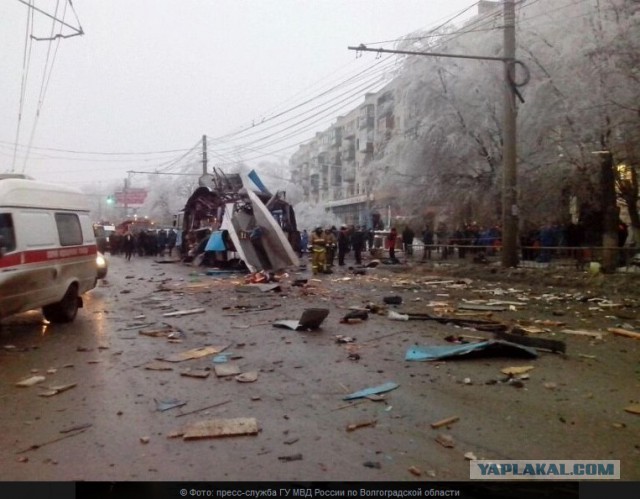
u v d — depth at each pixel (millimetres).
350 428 4605
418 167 25953
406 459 4035
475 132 23969
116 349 7785
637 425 4688
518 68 21328
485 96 23594
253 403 5340
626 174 19734
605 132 17672
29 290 8492
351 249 32031
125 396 5578
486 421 4805
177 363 6930
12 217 8258
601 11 18250
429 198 26172
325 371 6500
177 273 21484
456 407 5184
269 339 8375
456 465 3938
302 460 4023
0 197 8117
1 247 7828
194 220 28047
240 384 5996
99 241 19906
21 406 5273
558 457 4055
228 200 22906
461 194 25375
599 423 4742
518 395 5539
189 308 11836
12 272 8000
